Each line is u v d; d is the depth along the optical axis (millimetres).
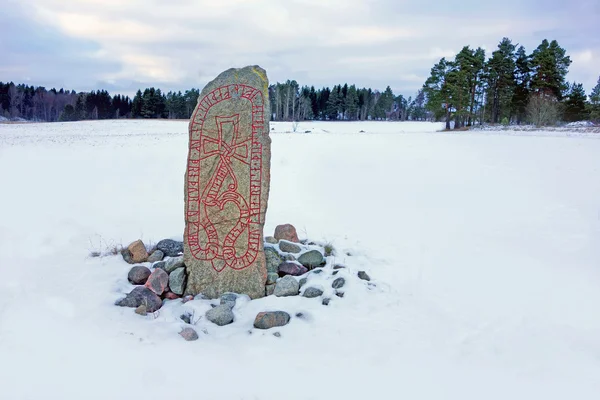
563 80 57438
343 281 6270
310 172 16922
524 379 4320
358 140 31031
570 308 5852
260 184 6195
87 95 92875
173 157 19938
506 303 5977
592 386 4219
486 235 9203
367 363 4504
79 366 4246
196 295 6188
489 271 7133
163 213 10477
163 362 4363
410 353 4703
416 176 16141
